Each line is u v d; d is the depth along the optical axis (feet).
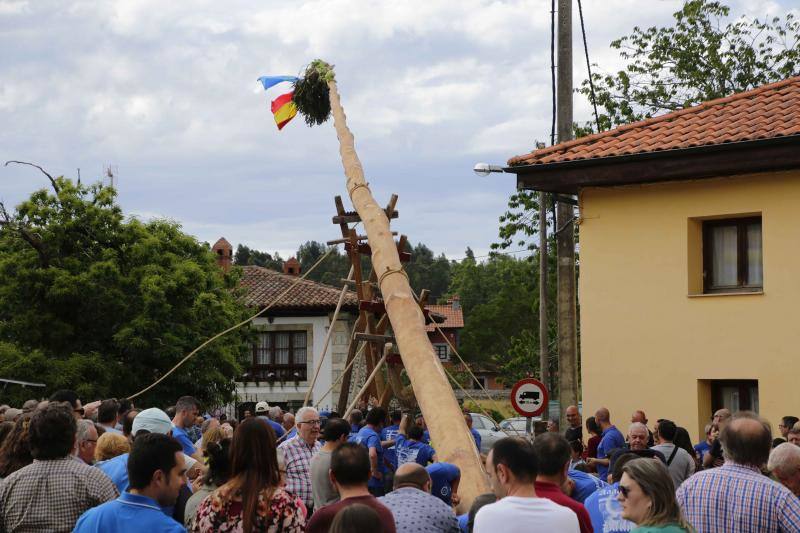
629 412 56.59
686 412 55.06
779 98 58.85
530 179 58.85
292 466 34.83
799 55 110.83
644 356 56.39
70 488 23.25
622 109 113.29
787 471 23.02
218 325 106.01
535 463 19.98
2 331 95.35
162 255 103.91
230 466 21.16
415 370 42.63
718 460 41.78
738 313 53.88
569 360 57.31
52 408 23.73
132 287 99.91
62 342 96.17
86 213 97.40
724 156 53.11
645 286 56.54
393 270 49.73
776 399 52.54
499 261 329.72
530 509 19.51
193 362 101.81
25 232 94.89
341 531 15.14
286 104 65.82
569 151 58.90
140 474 20.38
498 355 265.54
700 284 55.77
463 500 33.68
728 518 20.77
